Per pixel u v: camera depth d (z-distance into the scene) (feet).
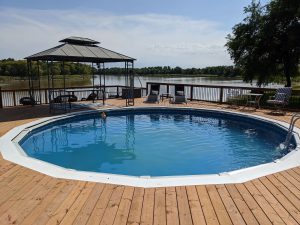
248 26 54.03
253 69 54.13
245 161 21.61
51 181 13.66
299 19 49.08
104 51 43.19
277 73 57.21
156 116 39.24
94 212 10.59
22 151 19.33
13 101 44.04
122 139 27.71
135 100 49.24
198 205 11.19
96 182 13.48
